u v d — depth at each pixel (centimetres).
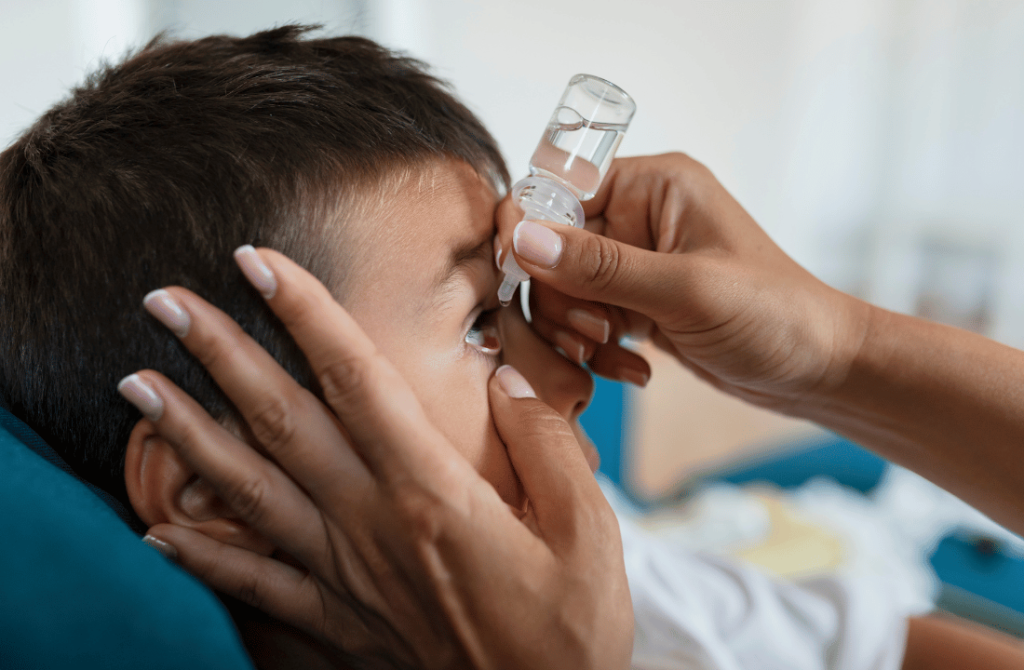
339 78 60
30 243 52
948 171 287
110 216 50
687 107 247
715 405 201
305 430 45
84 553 40
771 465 208
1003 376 75
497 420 59
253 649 56
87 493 46
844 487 197
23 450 46
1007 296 275
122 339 51
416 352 56
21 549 39
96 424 53
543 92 213
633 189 79
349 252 54
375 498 47
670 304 67
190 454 45
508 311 70
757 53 262
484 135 70
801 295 74
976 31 275
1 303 53
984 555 165
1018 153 270
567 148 62
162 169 51
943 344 77
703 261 68
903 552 157
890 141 296
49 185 51
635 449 188
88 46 149
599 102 62
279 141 53
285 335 51
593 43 219
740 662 88
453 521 46
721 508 157
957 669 85
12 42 140
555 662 49
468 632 49
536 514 53
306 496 48
